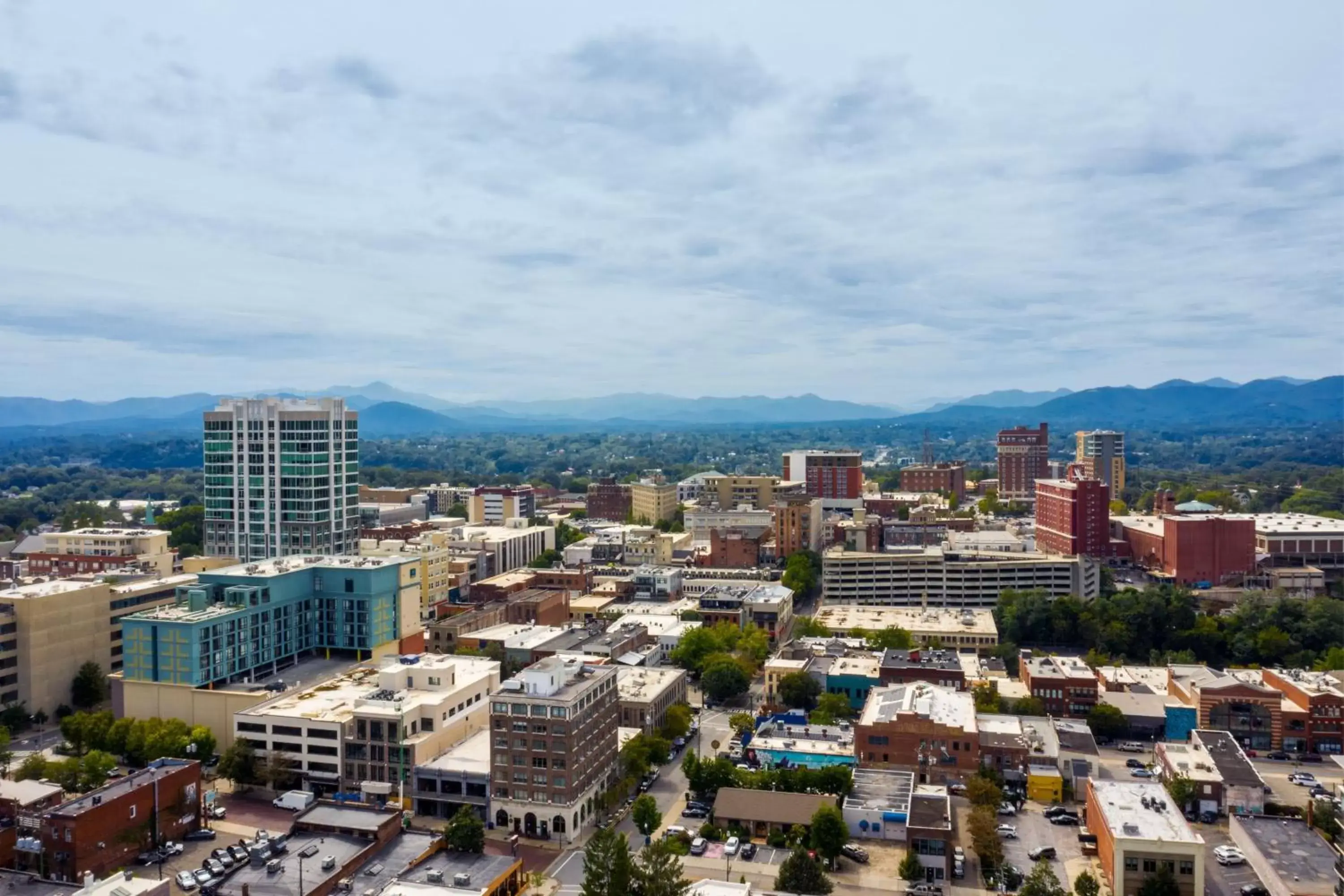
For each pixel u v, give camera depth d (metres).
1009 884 196.25
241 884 178.88
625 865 174.88
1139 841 191.50
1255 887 195.75
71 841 190.75
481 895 174.88
